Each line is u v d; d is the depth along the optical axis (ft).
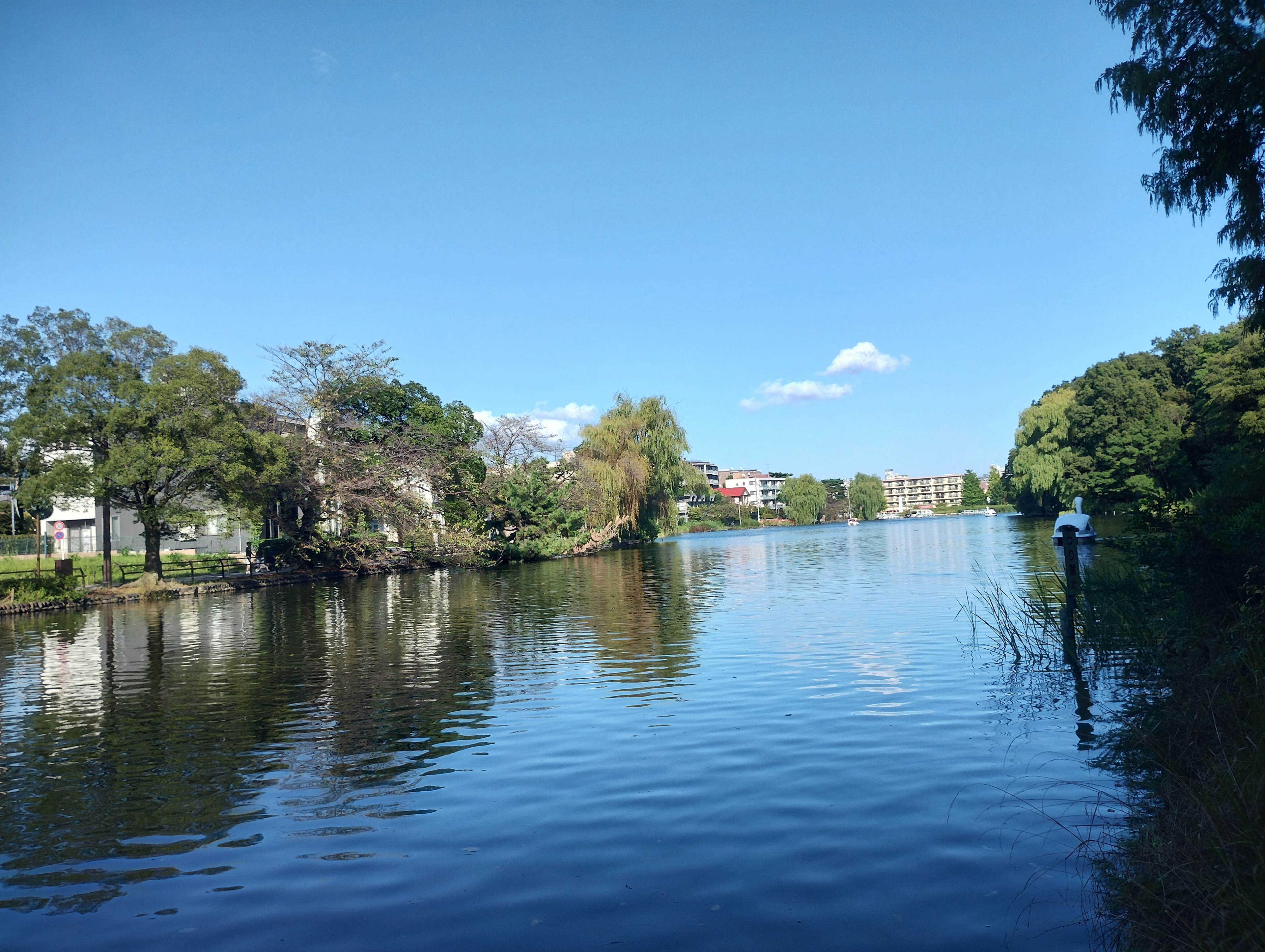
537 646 54.39
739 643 51.85
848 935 15.29
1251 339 102.89
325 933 16.34
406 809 23.63
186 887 18.90
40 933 16.88
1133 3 34.19
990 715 31.30
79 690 45.62
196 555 160.76
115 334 115.14
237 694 42.63
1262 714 20.38
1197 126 34.47
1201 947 13.80
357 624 72.33
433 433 165.17
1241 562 34.09
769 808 22.16
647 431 214.90
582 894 17.51
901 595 76.89
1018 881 17.16
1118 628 43.04
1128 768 24.06
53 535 116.37
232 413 118.11
